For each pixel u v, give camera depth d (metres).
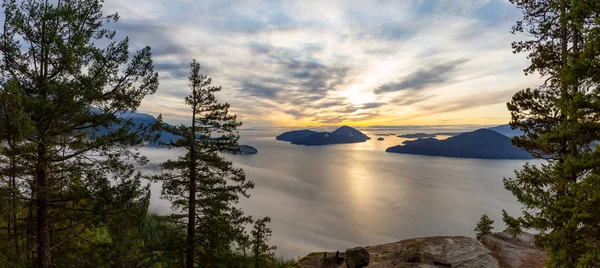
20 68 9.57
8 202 9.46
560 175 8.29
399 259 13.07
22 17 9.28
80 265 11.85
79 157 10.52
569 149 9.17
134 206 11.12
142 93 11.68
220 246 15.38
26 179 9.66
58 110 9.43
